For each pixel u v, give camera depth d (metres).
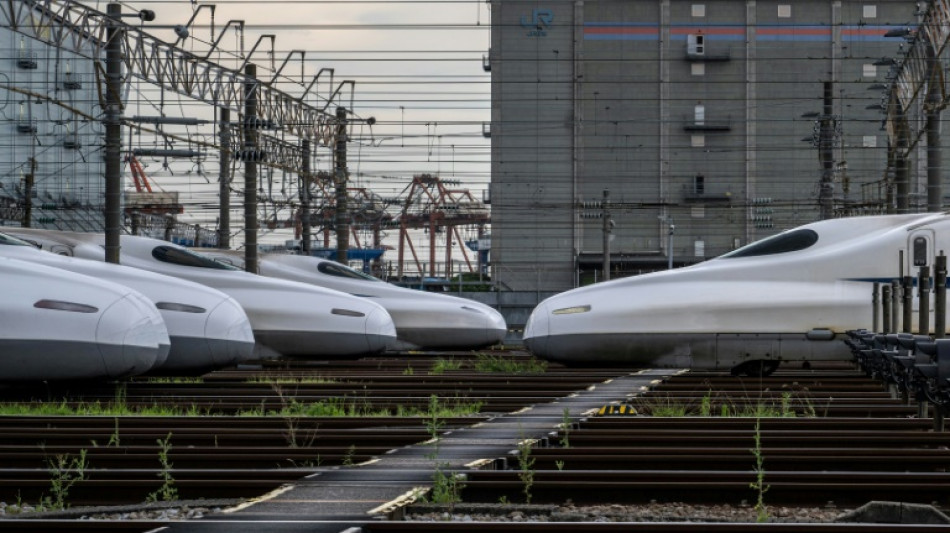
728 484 15.42
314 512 14.30
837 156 114.00
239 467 18.09
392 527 12.84
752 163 115.94
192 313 33.56
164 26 44.09
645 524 12.66
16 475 16.69
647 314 34.22
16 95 90.62
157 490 15.59
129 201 96.19
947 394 18.84
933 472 16.92
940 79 44.78
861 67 115.06
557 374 38.22
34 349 27.42
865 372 33.09
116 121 43.12
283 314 42.00
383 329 43.44
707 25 115.62
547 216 114.69
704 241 116.44
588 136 114.44
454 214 146.25
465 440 20.77
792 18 115.25
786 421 21.61
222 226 63.25
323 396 29.42
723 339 33.88
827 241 34.78
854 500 15.26
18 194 84.56
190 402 28.03
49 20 40.09
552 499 15.50
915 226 34.28
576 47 114.06
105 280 30.23
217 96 49.53
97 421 22.56
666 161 115.12
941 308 25.61
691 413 25.48
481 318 51.56
